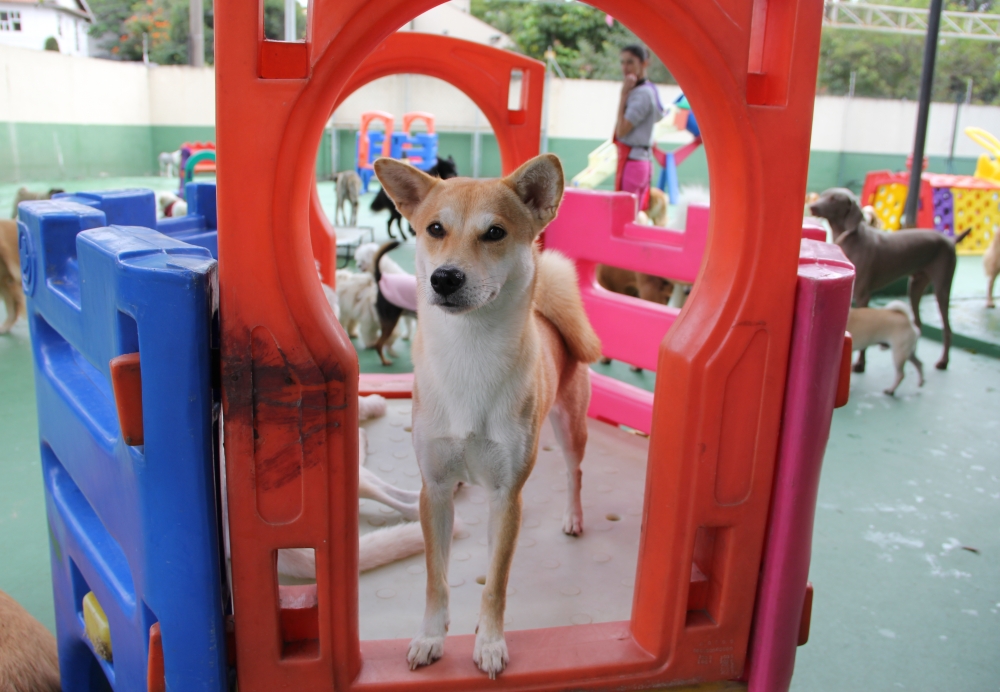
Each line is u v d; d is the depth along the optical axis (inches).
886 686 77.6
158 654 50.1
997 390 185.3
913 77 687.7
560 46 878.4
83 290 54.2
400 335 226.1
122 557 59.9
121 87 625.3
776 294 50.9
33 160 519.5
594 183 320.5
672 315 106.9
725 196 51.1
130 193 88.7
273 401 46.3
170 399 45.2
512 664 55.3
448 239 60.7
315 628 52.8
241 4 41.4
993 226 381.1
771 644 56.8
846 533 110.8
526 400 61.5
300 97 42.8
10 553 98.7
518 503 62.4
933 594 95.2
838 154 598.9
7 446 131.5
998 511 119.4
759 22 50.5
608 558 78.2
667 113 362.6
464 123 699.4
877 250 193.6
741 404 52.2
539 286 78.8
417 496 90.0
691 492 53.1
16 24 812.6
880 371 200.5
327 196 546.9
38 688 68.1
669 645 56.4
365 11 42.8
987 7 615.8
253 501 47.6
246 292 44.7
